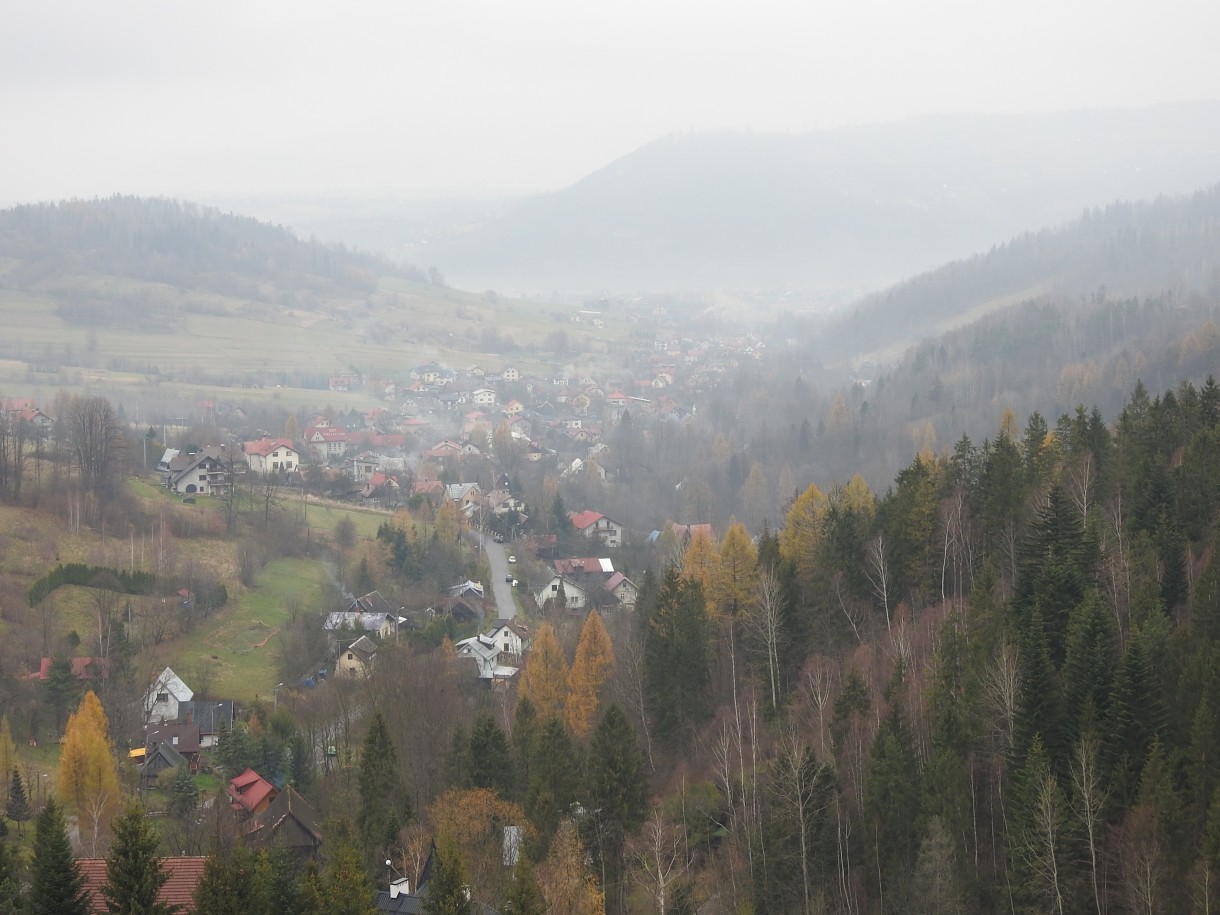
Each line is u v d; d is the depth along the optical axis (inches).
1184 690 2449.6
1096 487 3624.5
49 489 5856.3
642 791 2832.2
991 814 2583.7
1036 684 2559.1
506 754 3073.3
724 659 3836.1
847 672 3213.6
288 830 3065.9
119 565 5374.0
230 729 4074.8
